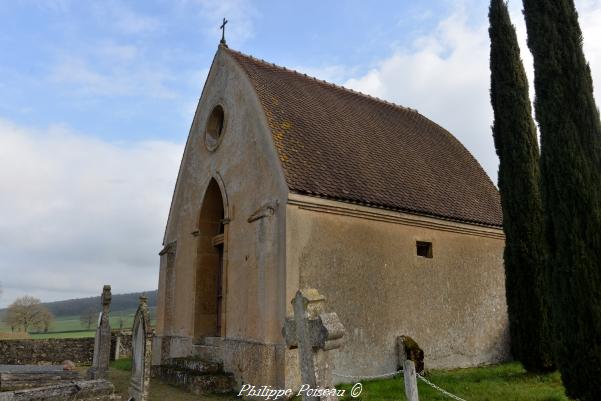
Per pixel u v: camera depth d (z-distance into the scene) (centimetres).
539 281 1162
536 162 1230
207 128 1597
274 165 1186
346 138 1480
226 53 1541
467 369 1374
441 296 1406
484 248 1582
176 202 1733
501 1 1327
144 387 902
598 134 895
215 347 1323
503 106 1264
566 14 949
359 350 1175
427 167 1680
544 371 1158
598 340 812
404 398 959
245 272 1230
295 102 1465
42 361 1909
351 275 1202
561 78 916
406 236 1359
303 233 1134
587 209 848
